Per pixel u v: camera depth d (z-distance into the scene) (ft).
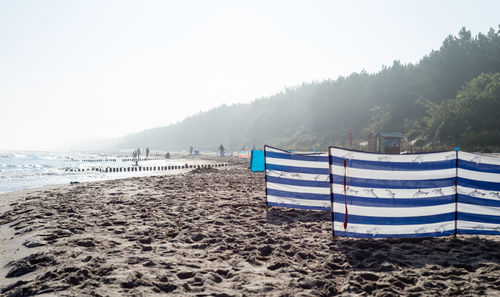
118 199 29.91
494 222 16.42
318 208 24.54
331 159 15.96
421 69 256.52
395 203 16.08
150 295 9.59
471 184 16.44
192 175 59.57
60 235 16.97
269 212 23.73
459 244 15.30
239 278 11.27
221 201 28.35
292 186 24.85
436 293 10.04
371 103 290.35
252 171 66.90
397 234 16.05
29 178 73.82
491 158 16.55
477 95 159.63
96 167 121.29
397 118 244.42
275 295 9.77
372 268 12.39
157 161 176.45
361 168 16.10
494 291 10.03
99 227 18.94
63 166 135.03
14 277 11.57
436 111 183.93
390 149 132.87
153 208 25.13
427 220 16.15
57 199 31.42
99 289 9.91
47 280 10.73
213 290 10.18
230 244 15.76
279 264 12.78
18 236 17.35
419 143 175.73
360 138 258.78
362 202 16.08
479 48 230.07
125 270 11.60
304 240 16.19
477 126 152.05
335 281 11.11
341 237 16.79
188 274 11.57
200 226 19.15
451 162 16.34
